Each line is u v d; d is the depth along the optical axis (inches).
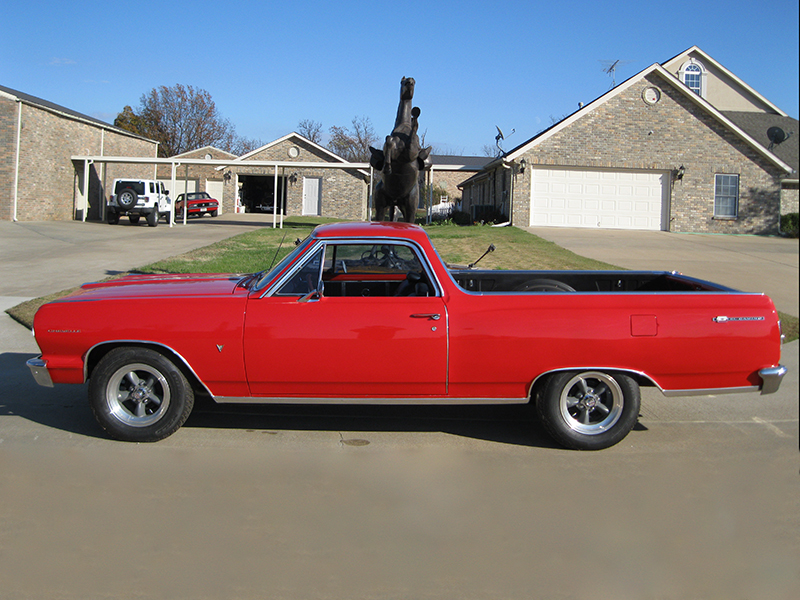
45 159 1094.4
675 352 194.9
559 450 203.8
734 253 736.3
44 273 536.7
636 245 789.9
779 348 198.8
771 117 1296.8
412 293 214.7
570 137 1021.2
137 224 1126.4
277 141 1595.7
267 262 591.5
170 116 2615.7
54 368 197.5
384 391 197.5
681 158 1034.7
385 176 489.1
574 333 193.6
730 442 215.3
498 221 1077.1
